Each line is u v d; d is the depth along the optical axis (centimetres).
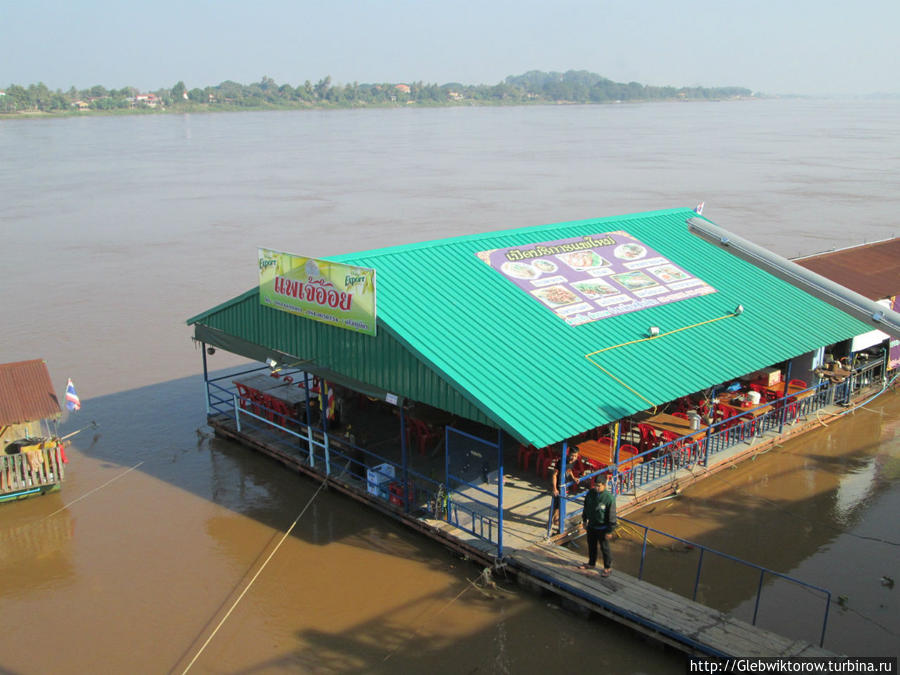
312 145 16375
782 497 2062
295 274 2062
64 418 2808
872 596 1623
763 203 7350
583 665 1455
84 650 1545
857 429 2508
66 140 18888
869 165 10756
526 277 2259
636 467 2031
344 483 2100
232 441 2556
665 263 2584
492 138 17725
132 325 4006
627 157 12562
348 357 1978
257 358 2272
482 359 1816
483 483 2017
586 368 1902
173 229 6794
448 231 6212
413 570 1784
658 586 1638
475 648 1514
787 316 2422
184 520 2056
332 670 1467
